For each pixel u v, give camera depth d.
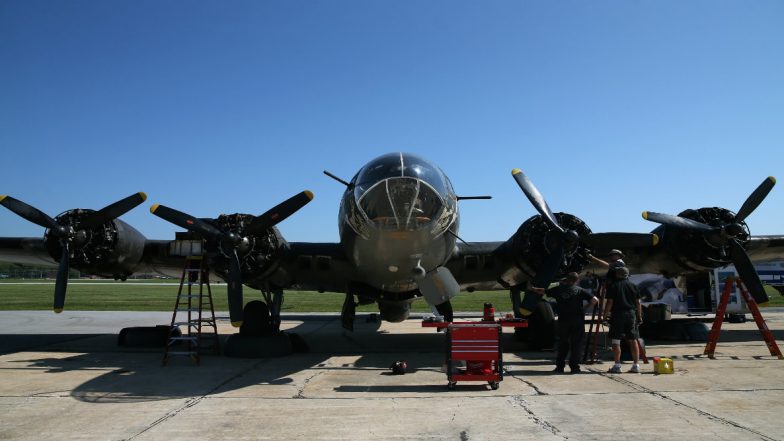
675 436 4.73
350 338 14.12
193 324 9.95
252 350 10.06
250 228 9.49
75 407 5.96
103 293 45.56
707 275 17.94
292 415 5.59
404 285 9.86
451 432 4.92
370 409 5.84
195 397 6.49
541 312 11.08
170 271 12.87
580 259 9.95
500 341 7.00
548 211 9.56
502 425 5.14
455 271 11.53
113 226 10.42
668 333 12.45
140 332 11.87
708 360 9.20
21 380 7.63
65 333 15.05
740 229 9.80
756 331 14.28
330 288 12.31
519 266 10.63
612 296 8.18
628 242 9.75
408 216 8.11
